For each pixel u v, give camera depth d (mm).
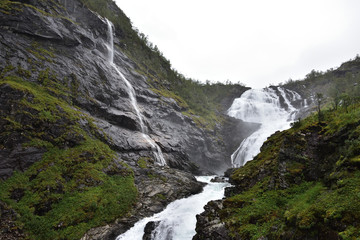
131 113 35719
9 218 14109
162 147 34969
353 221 7328
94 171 20828
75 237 14898
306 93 94812
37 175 17594
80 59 35062
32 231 14250
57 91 26656
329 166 11906
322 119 15570
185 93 76438
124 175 22828
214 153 52562
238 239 10711
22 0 33031
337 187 9453
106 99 33750
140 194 21141
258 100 95500
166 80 70500
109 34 52625
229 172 33656
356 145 10344
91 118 27500
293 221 9180
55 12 38156
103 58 42812
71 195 17750
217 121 67625
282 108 86500
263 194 13172
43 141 19891
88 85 32344
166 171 26312
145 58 70062
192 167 38625
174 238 15359
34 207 15492
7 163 16859
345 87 76125
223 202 14031
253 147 52438
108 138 26703
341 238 7137
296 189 12188
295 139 14711
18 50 26656
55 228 14969
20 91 20922
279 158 14547
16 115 19203
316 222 8273
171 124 46656
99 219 16750
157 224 16688
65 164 19578
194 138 48406
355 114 12781
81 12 46312
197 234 13148
